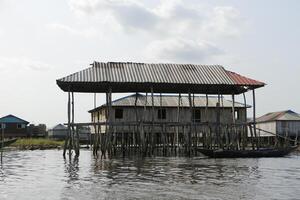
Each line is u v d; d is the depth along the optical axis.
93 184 23.09
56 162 39.22
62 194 20.03
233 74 50.28
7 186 22.69
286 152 45.38
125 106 58.25
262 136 78.06
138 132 47.56
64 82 44.28
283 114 76.31
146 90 51.38
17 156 50.62
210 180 24.61
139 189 21.22
